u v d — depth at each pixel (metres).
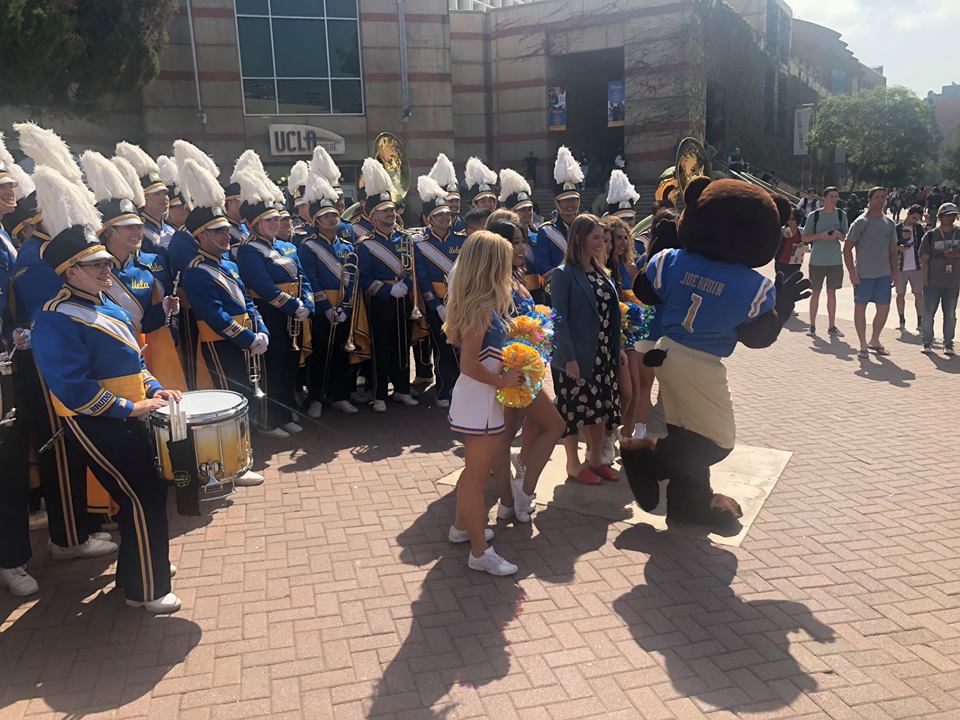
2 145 4.73
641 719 2.96
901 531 4.51
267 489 5.33
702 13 29.52
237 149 26.92
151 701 3.10
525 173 32.72
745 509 4.84
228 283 5.79
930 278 8.92
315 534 4.62
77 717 3.00
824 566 4.13
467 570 4.16
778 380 8.05
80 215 3.48
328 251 7.11
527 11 31.73
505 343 3.90
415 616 3.71
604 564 4.21
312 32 27.05
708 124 33.28
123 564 3.71
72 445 3.60
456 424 3.94
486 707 3.04
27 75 16.44
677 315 4.21
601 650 3.41
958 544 4.34
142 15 19.20
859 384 7.81
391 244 7.22
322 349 7.05
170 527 4.72
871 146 49.59
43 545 4.55
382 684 3.19
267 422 6.50
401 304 7.20
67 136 24.84
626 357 5.62
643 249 7.13
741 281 4.02
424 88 28.66
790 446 5.99
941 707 3.00
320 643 3.49
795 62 47.53
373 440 6.41
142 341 4.96
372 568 4.19
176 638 3.55
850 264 8.87
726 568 4.14
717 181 4.21
